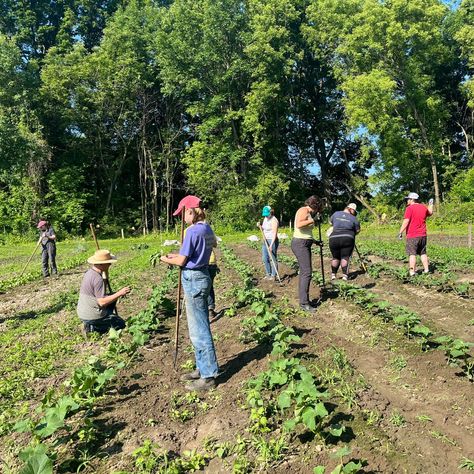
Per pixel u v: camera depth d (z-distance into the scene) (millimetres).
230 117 41875
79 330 9844
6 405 6492
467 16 41219
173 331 9219
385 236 30547
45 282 17109
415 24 36219
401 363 6738
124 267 18891
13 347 8969
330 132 46750
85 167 48250
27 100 43062
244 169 43875
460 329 8383
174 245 27734
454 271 13891
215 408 5938
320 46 43094
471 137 43406
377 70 36875
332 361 6898
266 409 5625
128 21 45562
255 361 7145
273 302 10586
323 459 4746
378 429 5156
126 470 4855
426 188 43469
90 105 45875
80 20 50688
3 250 33469
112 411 5996
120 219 48281
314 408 5035
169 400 6230
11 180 41125
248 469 4727
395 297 10828
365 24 36938
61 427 5410
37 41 50000
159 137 46781
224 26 40531
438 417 5398
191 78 41844
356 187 43031
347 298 10195
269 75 40625
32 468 4352
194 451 5059
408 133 40719
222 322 9453
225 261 18500
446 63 42500
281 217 44594
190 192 48531
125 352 8000
